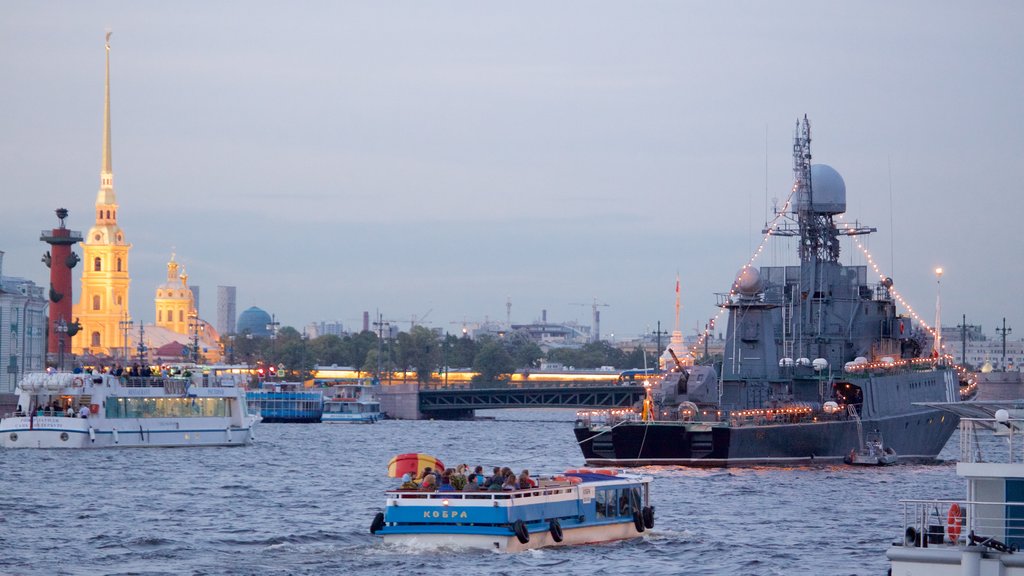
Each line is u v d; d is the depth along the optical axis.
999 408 184.88
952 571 168.62
